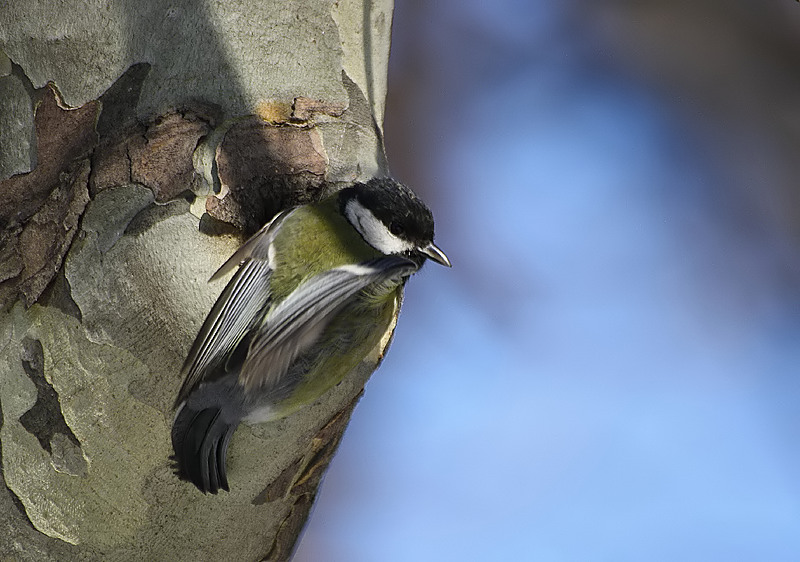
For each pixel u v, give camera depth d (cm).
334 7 666
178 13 612
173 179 603
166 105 607
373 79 697
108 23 597
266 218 643
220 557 653
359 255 646
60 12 595
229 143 620
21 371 588
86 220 589
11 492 593
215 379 590
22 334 588
